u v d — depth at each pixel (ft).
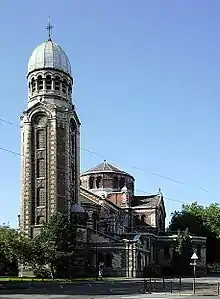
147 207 447.01
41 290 200.54
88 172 458.09
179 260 401.49
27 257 295.28
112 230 399.44
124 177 459.73
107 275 341.00
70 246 307.58
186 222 490.08
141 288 212.02
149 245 396.37
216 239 484.74
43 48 359.87
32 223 334.85
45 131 344.28
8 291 194.08
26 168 341.82
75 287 220.84
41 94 350.43
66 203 338.34
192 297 165.89
